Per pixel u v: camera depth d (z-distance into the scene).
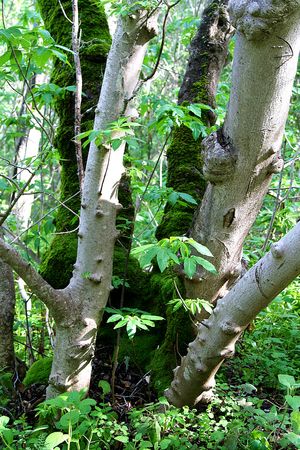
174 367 2.61
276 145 1.86
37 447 1.92
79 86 2.41
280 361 2.79
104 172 2.11
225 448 2.01
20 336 3.55
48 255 2.96
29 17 2.67
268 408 2.59
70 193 3.04
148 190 3.04
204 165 1.97
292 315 3.21
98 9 3.18
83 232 2.17
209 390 2.38
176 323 2.58
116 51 2.08
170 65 6.08
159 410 2.34
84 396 2.33
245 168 1.91
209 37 3.14
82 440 2.11
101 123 2.11
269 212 3.62
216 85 3.21
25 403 2.58
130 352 2.82
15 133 3.15
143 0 2.02
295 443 1.71
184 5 7.04
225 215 2.06
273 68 1.66
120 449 2.22
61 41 3.06
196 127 2.40
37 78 4.36
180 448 2.03
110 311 2.25
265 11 1.54
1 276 2.64
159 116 2.39
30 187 3.55
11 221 3.84
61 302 2.10
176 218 2.92
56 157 3.10
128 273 3.00
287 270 1.74
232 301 1.93
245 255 2.97
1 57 2.21
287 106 1.79
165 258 1.67
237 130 1.83
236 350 3.00
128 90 2.11
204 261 1.75
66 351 2.21
